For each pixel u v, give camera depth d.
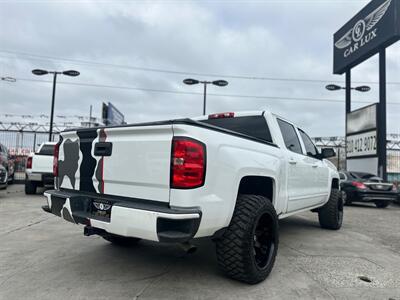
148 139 2.79
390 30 14.34
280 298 2.95
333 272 3.72
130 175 2.88
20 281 3.21
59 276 3.36
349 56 17.70
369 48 15.85
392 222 7.65
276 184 3.84
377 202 11.56
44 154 10.27
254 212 3.11
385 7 14.77
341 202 6.55
